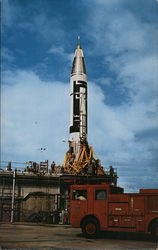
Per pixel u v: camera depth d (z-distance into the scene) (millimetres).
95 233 17859
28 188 40594
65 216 34844
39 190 40844
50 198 40312
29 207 39750
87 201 18641
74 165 46000
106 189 18422
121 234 20125
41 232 21844
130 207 17531
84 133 50656
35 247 13523
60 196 40375
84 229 18141
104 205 18172
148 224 16922
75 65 55281
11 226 28797
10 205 39344
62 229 25516
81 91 53188
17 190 40156
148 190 17422
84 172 44125
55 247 13711
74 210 18797
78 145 49844
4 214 38844
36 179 41031
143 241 16781
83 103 52562
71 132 51219
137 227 17125
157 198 17109
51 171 44000
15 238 17031
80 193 19016
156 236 16656
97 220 18094
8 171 40500
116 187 19297
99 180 42188
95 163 44844
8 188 40094
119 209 17766
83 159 48000
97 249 13438
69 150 48625
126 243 15766
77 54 56344
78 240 16766
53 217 36875
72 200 19031
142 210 17234
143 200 17359
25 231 22562
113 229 17609
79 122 51094
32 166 43438
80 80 53750
